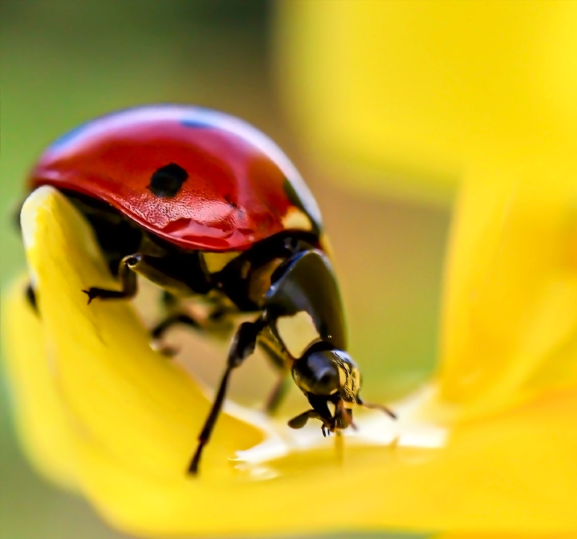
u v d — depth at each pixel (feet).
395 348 0.20
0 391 0.20
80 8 0.32
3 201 0.24
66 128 0.29
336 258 0.22
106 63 0.32
